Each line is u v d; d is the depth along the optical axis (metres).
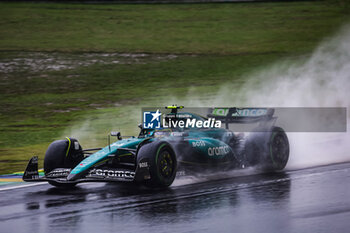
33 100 89.50
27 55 131.38
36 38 151.38
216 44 150.88
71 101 88.00
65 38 153.50
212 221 19.75
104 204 24.00
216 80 108.06
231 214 20.88
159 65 125.19
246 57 134.50
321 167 33.78
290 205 22.28
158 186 27.33
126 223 19.89
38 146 52.12
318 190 25.55
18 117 75.12
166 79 109.88
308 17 184.38
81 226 19.78
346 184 26.86
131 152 28.78
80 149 30.92
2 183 32.62
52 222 20.75
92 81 107.81
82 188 29.44
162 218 20.44
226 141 33.94
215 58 133.75
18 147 51.88
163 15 189.25
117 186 29.41
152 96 90.81
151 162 26.56
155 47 146.00
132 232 18.52
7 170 39.16
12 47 139.50
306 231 17.91
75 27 167.88
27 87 101.88
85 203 24.55
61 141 30.33
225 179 30.89
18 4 195.88
